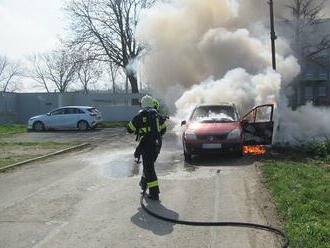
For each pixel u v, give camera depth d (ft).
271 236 12.75
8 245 12.46
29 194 19.49
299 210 14.60
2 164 28.55
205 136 28.25
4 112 82.89
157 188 17.74
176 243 12.31
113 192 19.58
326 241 11.55
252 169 24.72
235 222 14.01
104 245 12.27
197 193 18.89
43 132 62.39
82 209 16.51
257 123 31.65
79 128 64.59
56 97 86.99
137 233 13.34
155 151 18.01
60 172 25.80
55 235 13.30
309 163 26.40
